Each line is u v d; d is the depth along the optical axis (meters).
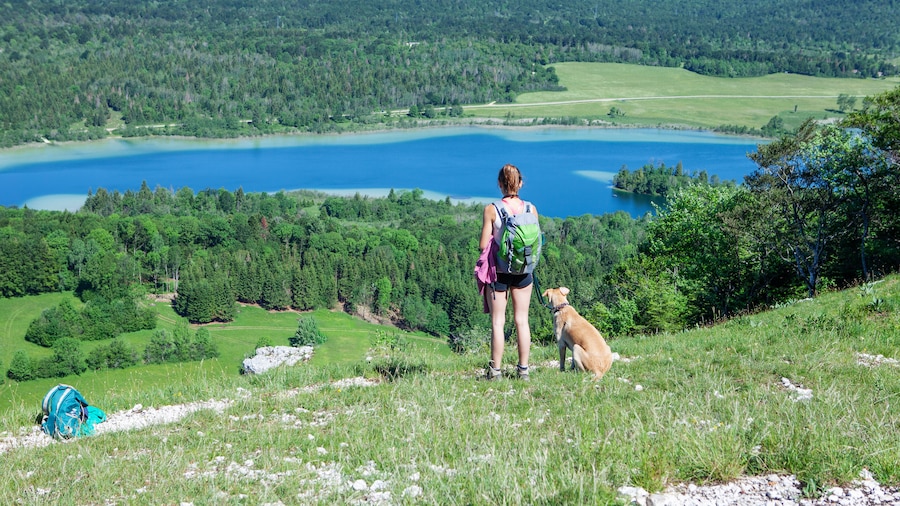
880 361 8.25
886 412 5.68
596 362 7.61
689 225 33.19
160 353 91.62
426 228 159.75
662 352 9.55
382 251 137.00
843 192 27.69
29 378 84.19
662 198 188.50
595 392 6.91
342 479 5.02
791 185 29.28
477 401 6.79
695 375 7.53
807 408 5.77
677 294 27.05
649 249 35.91
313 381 8.90
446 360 10.02
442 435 5.75
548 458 4.92
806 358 8.19
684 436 5.00
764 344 9.51
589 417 5.88
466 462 5.11
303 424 6.66
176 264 130.75
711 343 10.02
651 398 6.43
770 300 29.17
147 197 179.25
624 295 33.38
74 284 121.19
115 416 7.80
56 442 6.74
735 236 30.16
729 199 31.73
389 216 176.88
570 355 9.70
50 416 7.15
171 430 6.72
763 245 30.48
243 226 152.12
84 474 5.53
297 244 150.50
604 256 134.62
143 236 144.12
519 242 6.97
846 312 11.16
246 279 119.69
